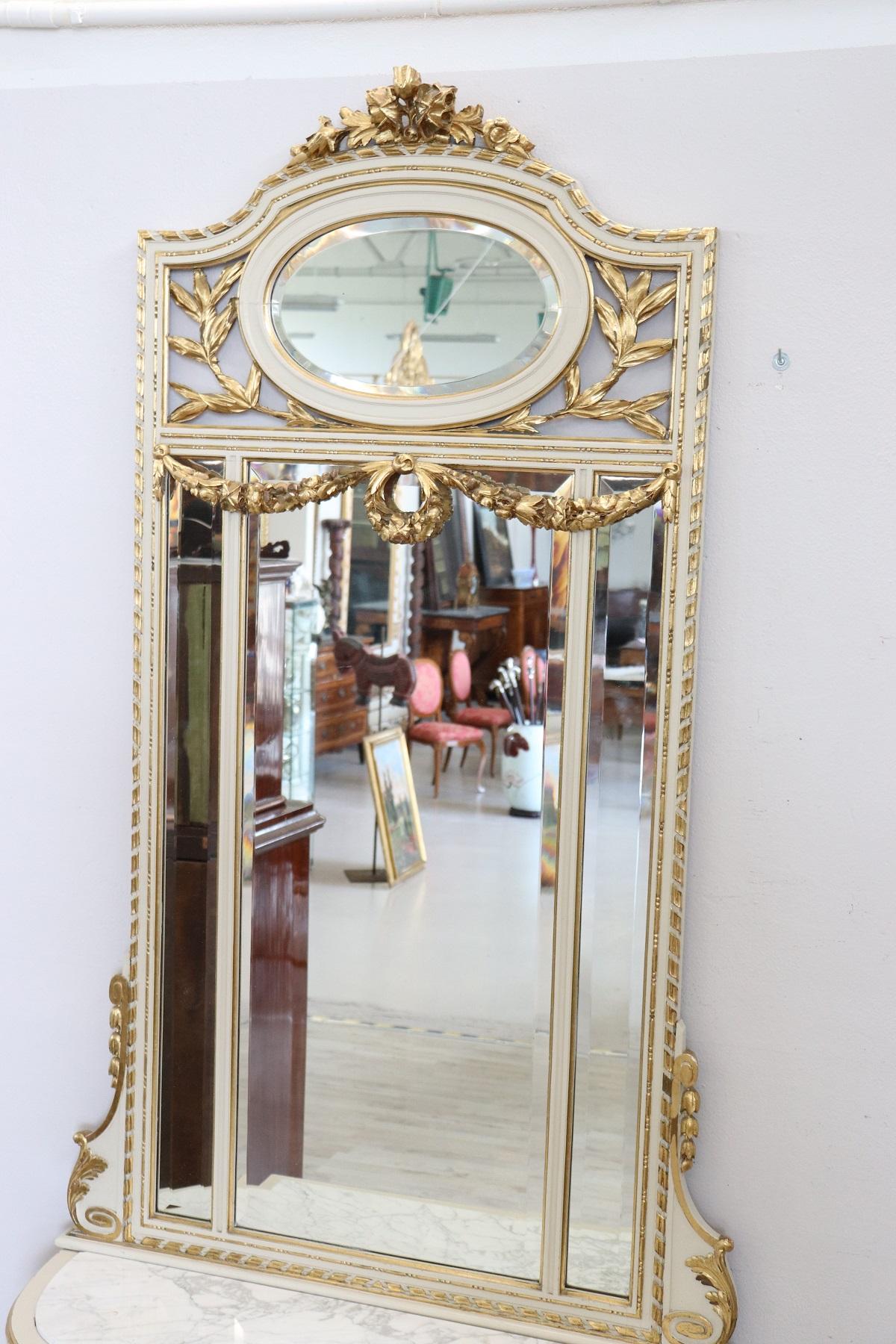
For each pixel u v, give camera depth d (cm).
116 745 169
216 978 162
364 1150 161
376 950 161
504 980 157
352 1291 157
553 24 145
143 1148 166
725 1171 153
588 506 144
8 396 167
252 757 161
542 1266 154
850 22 137
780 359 142
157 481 157
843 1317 151
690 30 141
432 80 149
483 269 146
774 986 149
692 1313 150
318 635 162
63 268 163
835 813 146
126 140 159
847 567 142
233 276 153
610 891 150
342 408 151
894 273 138
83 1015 175
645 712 146
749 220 141
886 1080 147
